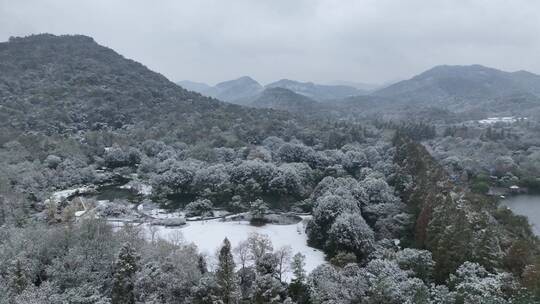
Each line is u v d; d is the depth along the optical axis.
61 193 134.88
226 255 57.88
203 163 156.75
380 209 104.75
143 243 72.69
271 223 114.00
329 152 179.25
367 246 85.50
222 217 118.62
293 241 100.06
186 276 60.53
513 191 160.00
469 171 170.12
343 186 115.00
